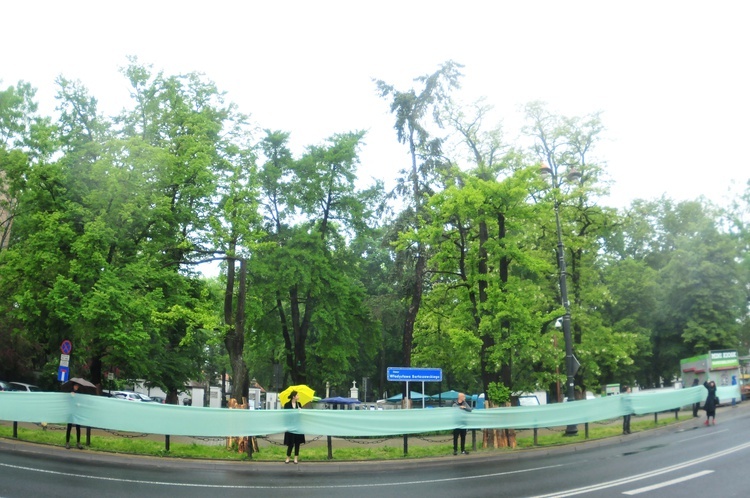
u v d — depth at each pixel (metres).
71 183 26.88
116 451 18.33
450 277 33.09
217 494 12.24
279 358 41.44
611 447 22.12
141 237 28.77
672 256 43.84
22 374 41.16
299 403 19.78
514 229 26.08
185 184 29.11
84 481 13.02
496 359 24.17
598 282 36.28
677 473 14.34
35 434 20.19
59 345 28.44
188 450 19.11
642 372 49.12
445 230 28.03
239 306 23.95
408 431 20.72
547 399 44.22
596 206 33.44
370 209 35.78
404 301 34.38
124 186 26.16
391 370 26.16
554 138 34.38
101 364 30.72
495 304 24.30
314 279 32.94
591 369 32.72
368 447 22.59
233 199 24.50
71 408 18.89
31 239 25.03
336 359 34.31
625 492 12.05
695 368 37.09
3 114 30.00
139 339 25.20
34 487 11.96
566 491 12.41
